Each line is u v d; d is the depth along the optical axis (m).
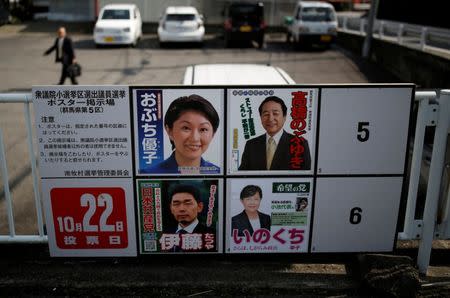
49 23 23.89
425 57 10.82
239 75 5.24
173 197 3.27
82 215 3.30
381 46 14.32
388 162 3.28
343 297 3.17
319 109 3.14
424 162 5.46
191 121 3.12
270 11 23.44
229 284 3.27
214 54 16.84
